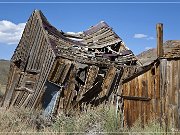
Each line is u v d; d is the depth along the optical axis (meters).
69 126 14.55
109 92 21.83
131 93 15.20
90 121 16.08
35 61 22.27
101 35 26.28
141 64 25.09
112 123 14.72
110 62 23.08
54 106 19.64
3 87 38.31
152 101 14.40
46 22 23.88
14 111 16.98
